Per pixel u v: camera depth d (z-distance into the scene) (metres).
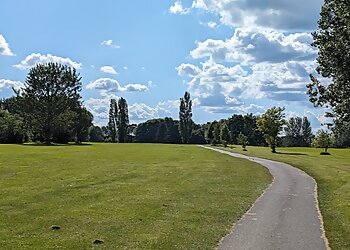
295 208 17.36
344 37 21.61
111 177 29.00
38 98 101.31
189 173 32.78
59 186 23.78
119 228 13.17
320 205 18.20
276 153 73.25
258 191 22.81
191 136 156.25
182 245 11.23
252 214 15.88
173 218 14.86
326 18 22.48
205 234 12.49
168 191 22.23
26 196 19.92
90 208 16.80
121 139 160.38
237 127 152.25
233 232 12.84
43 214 15.47
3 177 27.97
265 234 12.64
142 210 16.38
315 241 11.93
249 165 42.66
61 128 105.69
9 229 12.99
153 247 10.99
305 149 94.44
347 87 22.52
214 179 28.70
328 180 28.77
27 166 36.22
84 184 24.88
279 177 31.22
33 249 10.66
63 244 11.16
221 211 16.39
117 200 18.98
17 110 103.38
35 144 92.81
